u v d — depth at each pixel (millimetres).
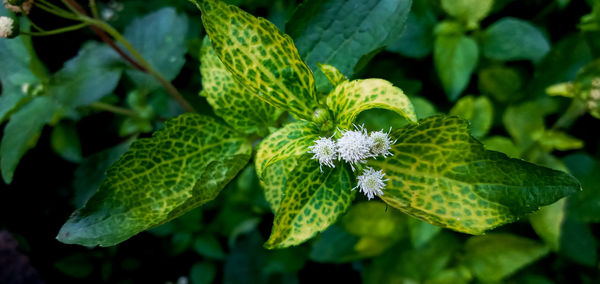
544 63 249
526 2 267
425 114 244
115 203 172
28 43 219
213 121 182
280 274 308
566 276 270
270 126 186
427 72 280
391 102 143
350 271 317
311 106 164
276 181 183
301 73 160
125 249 346
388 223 246
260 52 157
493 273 248
